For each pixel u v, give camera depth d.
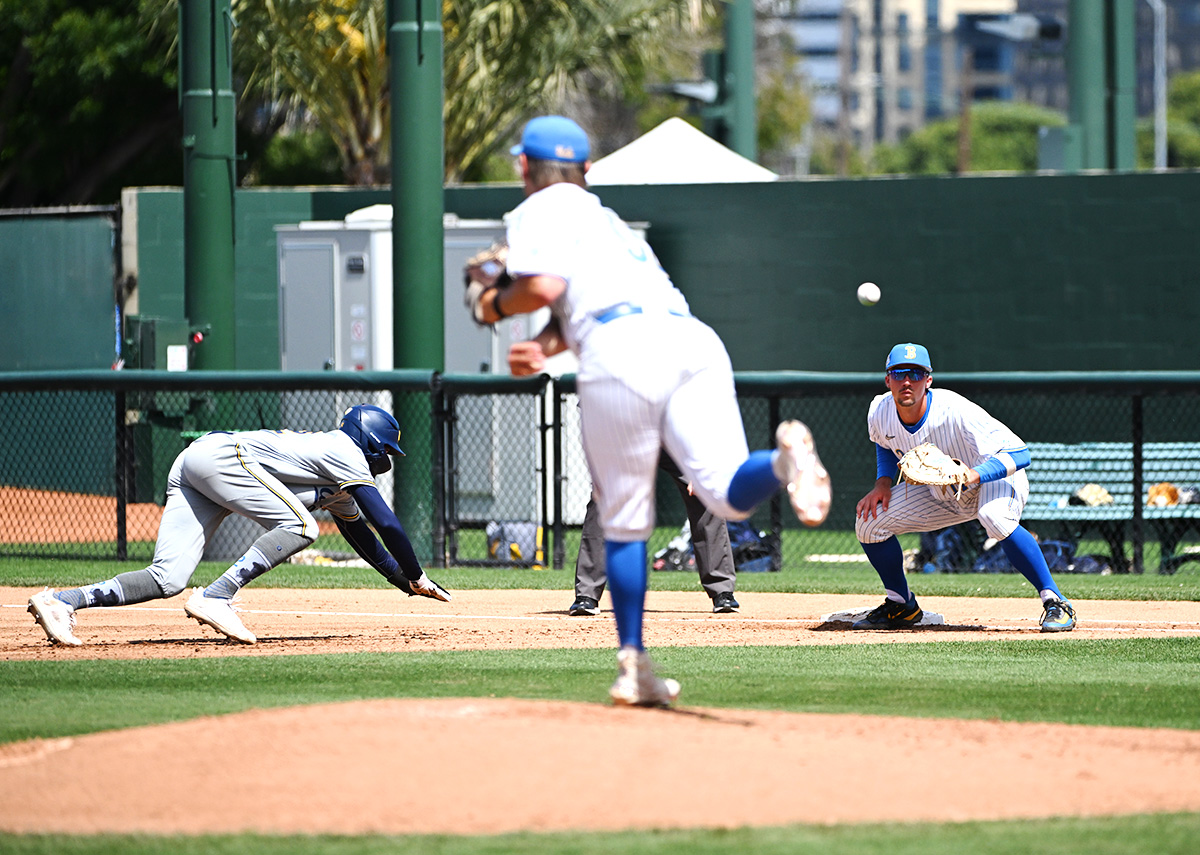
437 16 46.84
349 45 75.19
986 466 28.88
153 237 61.97
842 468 57.78
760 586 39.25
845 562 46.81
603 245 18.41
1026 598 36.62
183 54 46.88
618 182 61.25
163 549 27.02
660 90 69.69
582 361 18.38
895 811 14.95
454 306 55.38
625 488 18.56
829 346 58.16
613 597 19.03
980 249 56.66
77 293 62.88
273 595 36.81
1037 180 56.06
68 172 91.31
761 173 62.94
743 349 59.00
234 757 16.44
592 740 16.98
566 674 24.12
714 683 23.05
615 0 77.12
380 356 57.25
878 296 54.56
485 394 43.84
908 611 30.61
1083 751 17.53
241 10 71.56
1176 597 36.34
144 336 46.56
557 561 43.69
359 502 27.06
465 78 76.25
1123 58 66.31
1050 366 56.28
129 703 21.53
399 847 13.71
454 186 61.59
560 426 43.69
